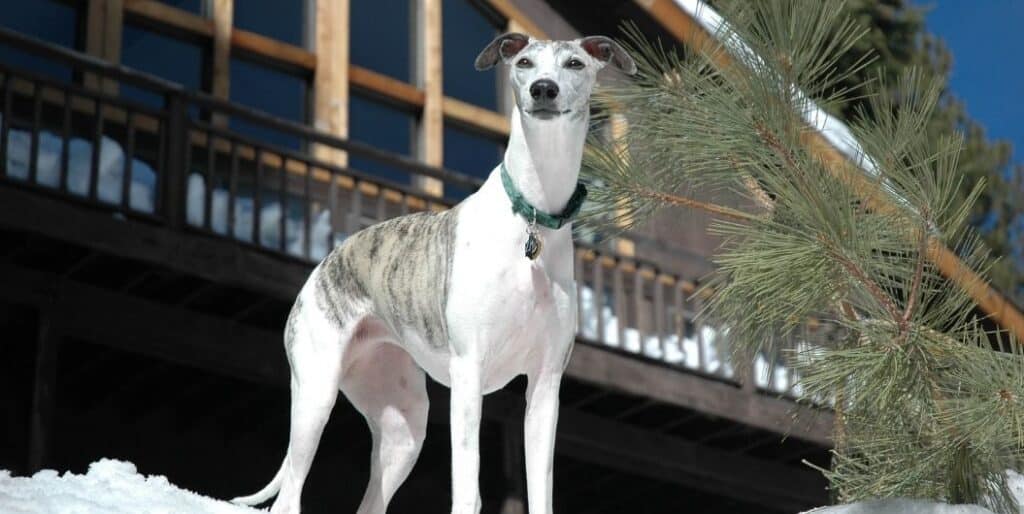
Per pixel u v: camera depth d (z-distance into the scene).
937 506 4.83
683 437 13.45
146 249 10.75
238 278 11.08
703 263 13.70
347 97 13.55
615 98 5.71
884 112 5.29
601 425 12.86
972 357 4.93
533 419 5.36
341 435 12.52
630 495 13.96
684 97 5.55
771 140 5.29
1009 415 4.79
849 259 5.00
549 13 14.82
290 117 13.48
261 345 11.52
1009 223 24.50
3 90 11.57
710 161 5.45
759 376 13.03
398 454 6.03
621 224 5.98
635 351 12.54
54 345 10.73
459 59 14.54
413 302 5.55
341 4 13.74
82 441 11.87
